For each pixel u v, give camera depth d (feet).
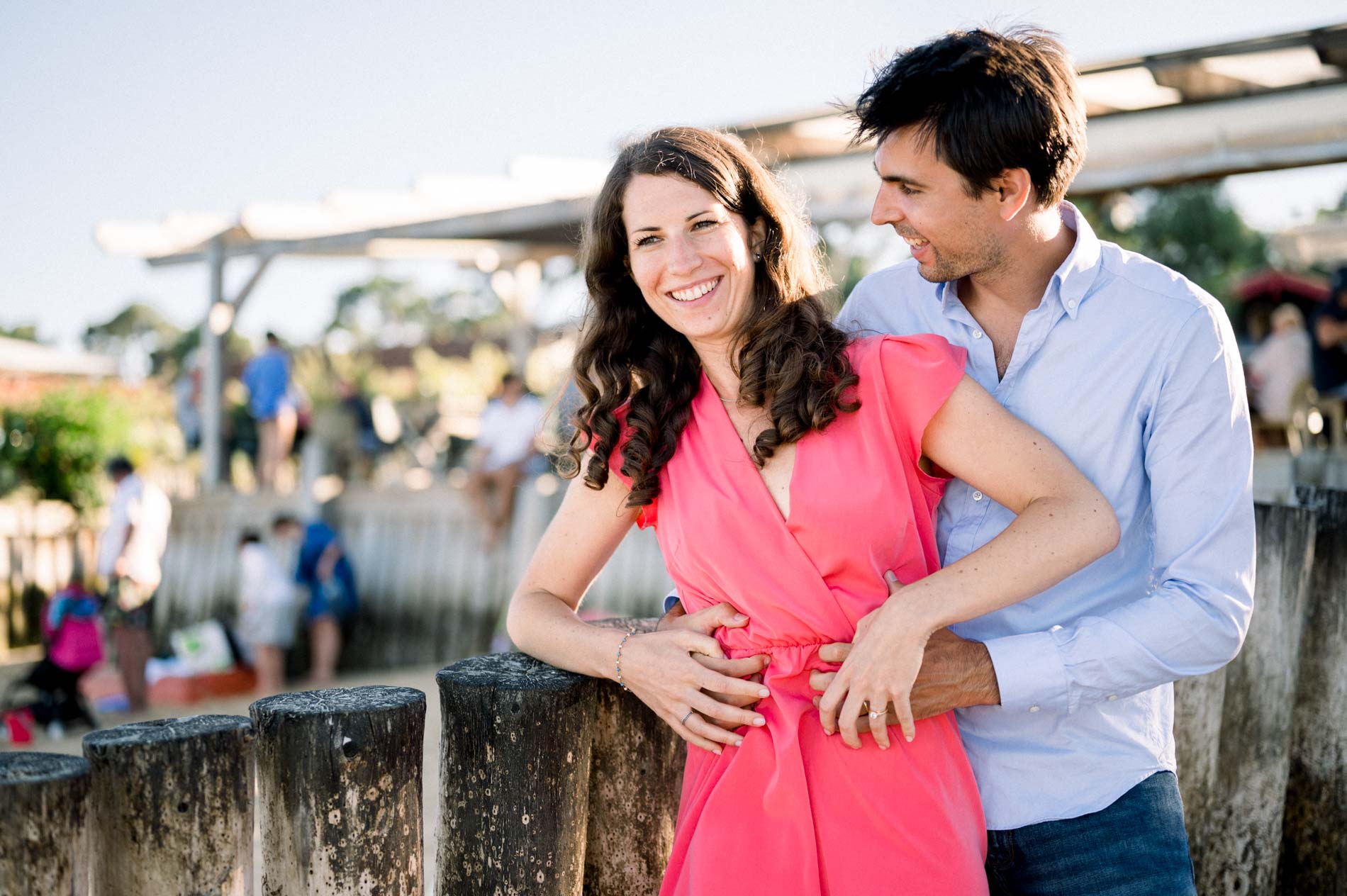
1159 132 19.24
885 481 5.33
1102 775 5.60
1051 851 5.61
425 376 66.90
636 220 5.57
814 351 5.44
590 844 6.45
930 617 5.02
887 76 5.54
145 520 27.17
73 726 24.91
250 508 32.68
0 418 43.91
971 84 5.30
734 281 5.56
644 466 5.74
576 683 5.86
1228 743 7.75
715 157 5.59
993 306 6.00
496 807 5.74
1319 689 8.13
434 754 17.52
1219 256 66.59
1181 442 5.48
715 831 5.43
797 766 5.30
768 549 5.42
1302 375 28.40
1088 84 18.62
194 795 4.96
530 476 28.94
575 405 6.38
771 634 5.53
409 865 5.44
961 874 5.25
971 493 5.74
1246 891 7.76
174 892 4.93
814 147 21.25
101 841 4.97
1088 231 5.75
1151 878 5.45
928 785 5.32
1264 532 7.66
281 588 28.73
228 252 33.65
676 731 5.71
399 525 30.68
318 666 29.48
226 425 38.93
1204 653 5.33
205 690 27.91
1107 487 5.65
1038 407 5.73
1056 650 5.28
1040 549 5.09
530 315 36.01
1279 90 18.21
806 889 5.24
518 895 5.76
